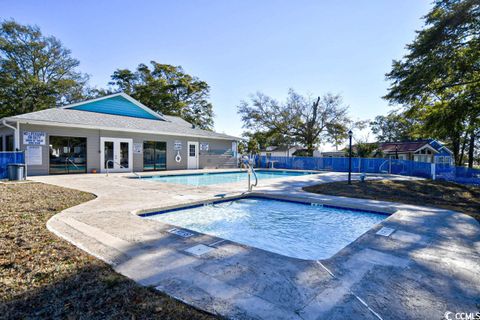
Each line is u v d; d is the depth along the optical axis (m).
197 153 19.86
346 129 28.89
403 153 24.77
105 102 17.69
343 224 6.22
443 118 14.05
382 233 4.24
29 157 12.18
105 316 1.93
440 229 4.49
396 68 14.94
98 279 2.51
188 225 6.07
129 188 9.02
